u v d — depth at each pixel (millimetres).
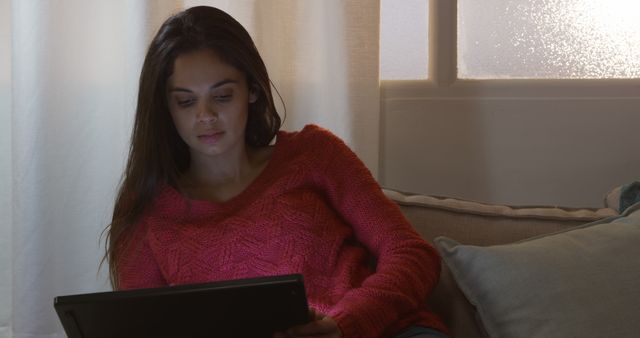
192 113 1425
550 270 1369
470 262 1423
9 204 2064
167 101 1471
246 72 1470
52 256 1920
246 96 1478
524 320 1339
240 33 1461
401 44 2129
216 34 1430
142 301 1042
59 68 1900
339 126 1935
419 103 2094
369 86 1940
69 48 1909
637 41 2143
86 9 1916
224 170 1529
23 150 1888
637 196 1602
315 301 1362
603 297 1329
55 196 1915
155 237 1467
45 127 1890
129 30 1864
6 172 2062
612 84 2105
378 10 1928
